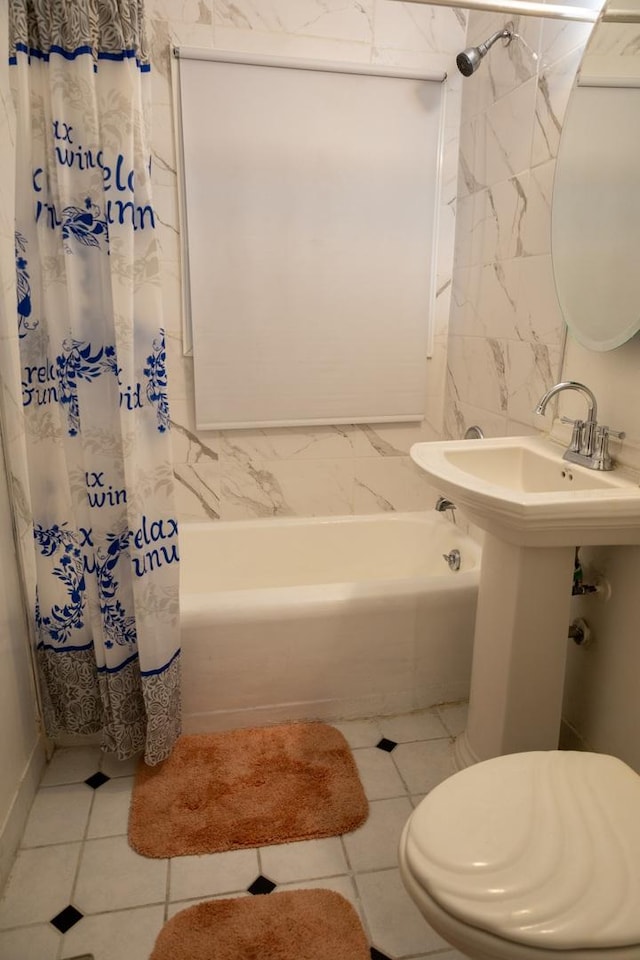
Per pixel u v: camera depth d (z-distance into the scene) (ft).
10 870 4.29
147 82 4.19
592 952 2.38
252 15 6.63
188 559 7.45
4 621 4.51
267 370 7.51
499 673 4.70
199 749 5.44
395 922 3.96
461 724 5.90
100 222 4.18
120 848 4.48
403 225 7.44
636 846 2.74
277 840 4.53
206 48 6.51
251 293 7.25
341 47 6.89
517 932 2.40
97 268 4.25
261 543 7.65
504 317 6.50
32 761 4.96
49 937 3.83
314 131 6.96
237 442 7.75
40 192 4.11
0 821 4.25
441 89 7.15
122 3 3.90
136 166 4.20
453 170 7.47
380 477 8.27
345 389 7.79
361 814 4.75
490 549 4.71
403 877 2.84
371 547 7.88
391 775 5.23
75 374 4.29
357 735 5.73
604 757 3.37
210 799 4.89
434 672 6.03
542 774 3.21
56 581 4.80
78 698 5.07
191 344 7.34
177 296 7.18
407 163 7.27
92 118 3.97
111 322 4.34
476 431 6.64
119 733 4.91
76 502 4.53
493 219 6.63
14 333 4.74
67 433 4.43
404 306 7.70
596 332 4.71
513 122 6.11
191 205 6.86
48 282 4.23
